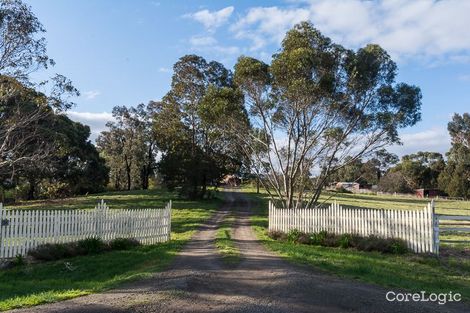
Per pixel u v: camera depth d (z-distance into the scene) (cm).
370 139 2789
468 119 9612
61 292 942
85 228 1772
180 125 5253
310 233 2050
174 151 5231
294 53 2391
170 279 1022
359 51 2623
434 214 1647
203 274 1091
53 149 3212
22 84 2761
